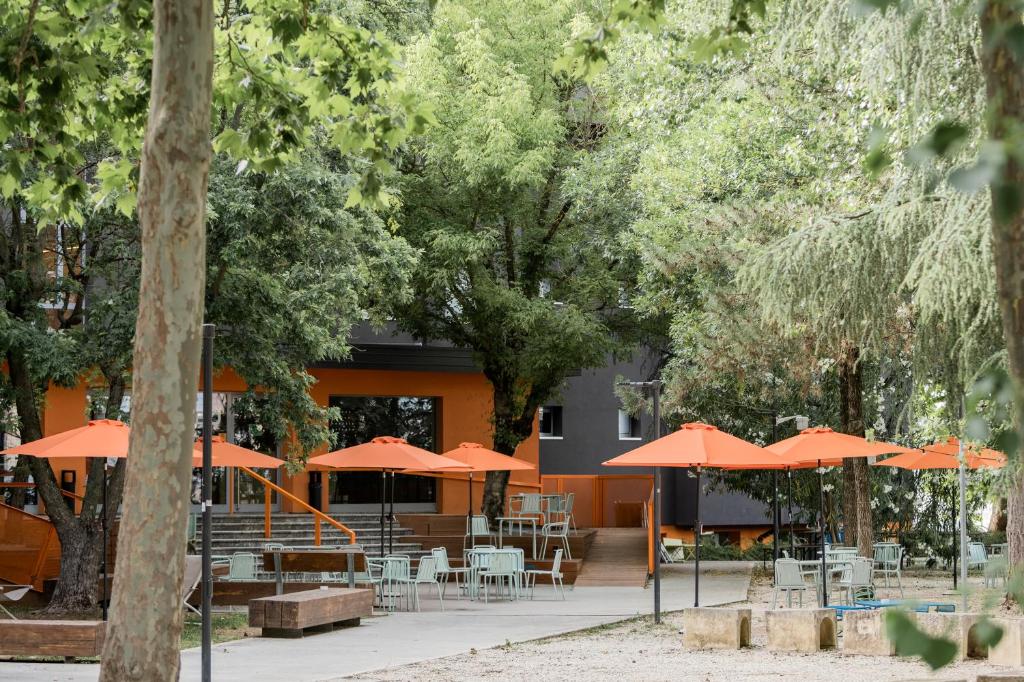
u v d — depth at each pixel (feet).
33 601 66.64
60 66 32.99
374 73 34.60
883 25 34.60
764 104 59.82
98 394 68.74
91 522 60.29
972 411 7.75
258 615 50.29
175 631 24.11
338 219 56.03
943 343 37.04
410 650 45.68
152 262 24.29
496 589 74.90
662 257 69.41
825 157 55.42
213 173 54.34
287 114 35.22
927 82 34.01
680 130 72.33
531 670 40.04
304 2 33.68
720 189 69.15
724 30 32.09
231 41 34.78
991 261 32.96
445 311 91.56
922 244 34.55
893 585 72.59
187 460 24.40
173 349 24.18
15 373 59.21
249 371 59.36
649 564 81.56
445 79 82.02
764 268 41.37
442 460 69.92
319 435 63.46
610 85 82.48
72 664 42.04
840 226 39.73
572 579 78.28
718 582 77.46
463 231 82.94
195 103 24.49
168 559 24.00
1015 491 44.86
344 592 53.57
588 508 108.88
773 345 63.98
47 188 34.83
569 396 114.93
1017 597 6.71
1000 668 37.96
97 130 35.86
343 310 62.08
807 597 67.36
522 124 81.35
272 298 57.47
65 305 60.29
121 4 30.60
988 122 7.66
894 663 40.22
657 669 39.83
